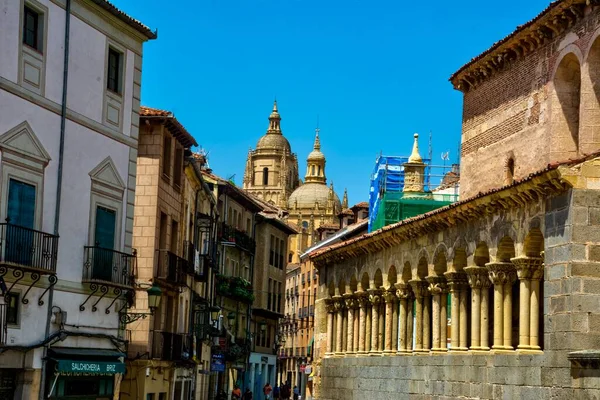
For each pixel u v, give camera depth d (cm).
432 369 4688
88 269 3906
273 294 10419
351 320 5922
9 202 3469
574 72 4181
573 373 3406
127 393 5125
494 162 4762
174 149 5606
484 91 4906
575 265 3428
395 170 7650
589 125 3903
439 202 6775
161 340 5381
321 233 13725
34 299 3612
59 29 3744
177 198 5766
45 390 3691
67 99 3791
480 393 4150
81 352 3866
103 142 4012
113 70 4122
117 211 4106
